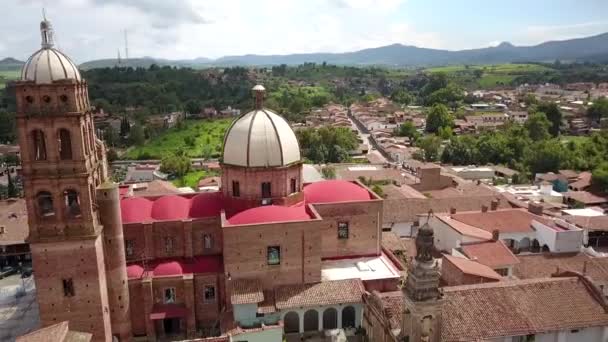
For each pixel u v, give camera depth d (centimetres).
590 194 10406
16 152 16350
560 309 4616
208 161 16575
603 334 4641
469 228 7131
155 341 5188
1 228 7638
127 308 5038
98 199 4731
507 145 15350
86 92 4700
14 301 6262
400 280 5444
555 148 13750
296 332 5219
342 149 16250
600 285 5941
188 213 5578
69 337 4247
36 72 4256
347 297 5162
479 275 5328
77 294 4600
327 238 5831
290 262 5241
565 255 6519
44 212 4688
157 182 10025
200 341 4334
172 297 5284
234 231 5047
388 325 4266
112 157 17575
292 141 5703
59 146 4450
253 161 5444
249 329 4791
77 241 4503
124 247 5109
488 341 4322
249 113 5681
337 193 5969
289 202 5622
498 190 10606
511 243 7412
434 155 16188
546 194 10500
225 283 5206
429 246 3538
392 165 14525
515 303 4631
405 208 8581
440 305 3566
